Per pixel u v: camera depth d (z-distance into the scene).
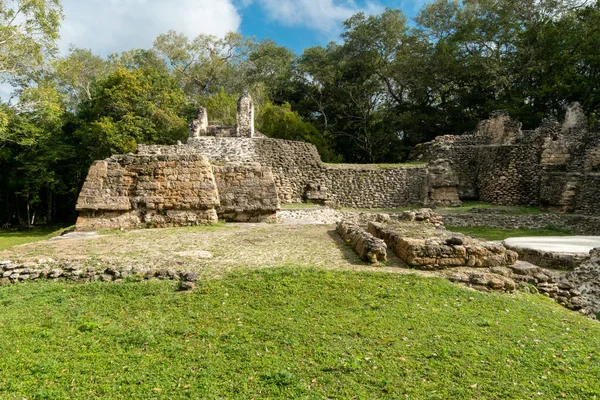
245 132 24.42
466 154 25.83
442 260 7.21
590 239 12.41
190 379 3.79
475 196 25.11
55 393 3.54
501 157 23.73
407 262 7.33
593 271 7.84
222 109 32.09
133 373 3.90
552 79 29.48
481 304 5.78
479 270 7.09
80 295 6.02
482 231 17.36
